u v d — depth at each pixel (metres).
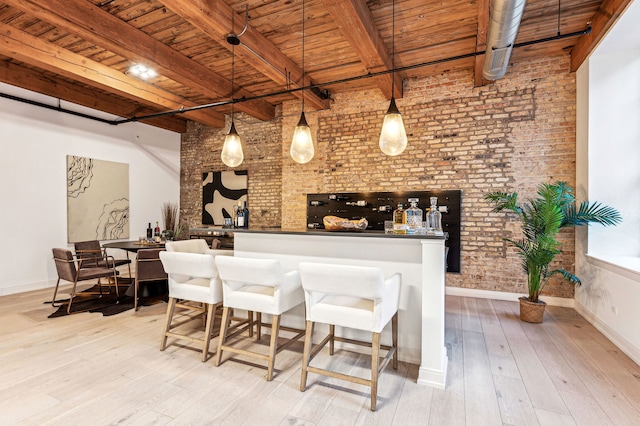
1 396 2.03
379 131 5.04
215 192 6.69
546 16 3.29
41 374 2.31
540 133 4.11
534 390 2.13
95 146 5.57
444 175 4.61
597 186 3.45
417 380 2.22
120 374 2.32
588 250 3.52
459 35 3.62
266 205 6.14
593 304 3.37
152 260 3.86
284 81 4.28
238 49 3.44
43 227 4.87
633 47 3.29
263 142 6.18
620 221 3.38
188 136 7.12
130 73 4.64
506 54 3.12
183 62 4.11
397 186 4.89
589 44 3.40
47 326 3.28
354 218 5.12
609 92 3.42
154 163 6.61
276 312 2.26
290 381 2.24
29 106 4.72
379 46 3.54
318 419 1.83
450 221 4.54
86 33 3.08
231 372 2.37
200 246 3.46
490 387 2.16
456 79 4.54
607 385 2.18
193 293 2.62
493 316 3.64
